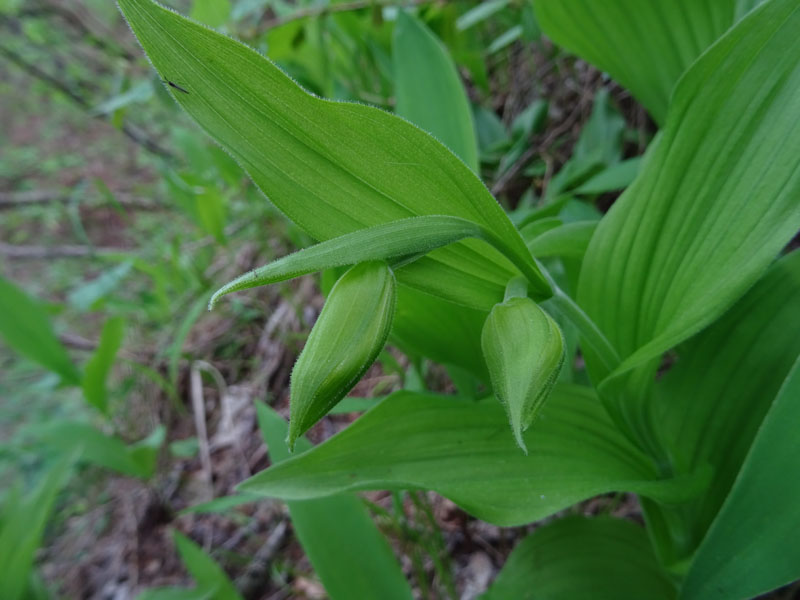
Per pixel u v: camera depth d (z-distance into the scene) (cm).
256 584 27
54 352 32
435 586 21
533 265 10
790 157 10
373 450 12
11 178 94
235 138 10
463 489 12
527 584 15
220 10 27
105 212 78
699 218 11
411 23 20
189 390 40
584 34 18
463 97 19
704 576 9
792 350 13
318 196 10
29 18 71
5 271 76
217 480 34
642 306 12
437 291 11
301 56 33
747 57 10
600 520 16
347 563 15
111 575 32
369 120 9
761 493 9
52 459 43
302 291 37
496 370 9
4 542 22
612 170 20
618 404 12
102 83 77
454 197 10
